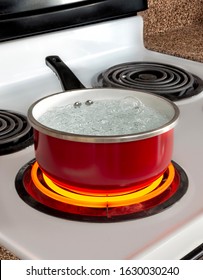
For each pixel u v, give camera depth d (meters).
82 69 0.96
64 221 0.49
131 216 0.50
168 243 0.47
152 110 0.55
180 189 0.54
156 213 0.50
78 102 0.56
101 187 0.49
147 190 0.54
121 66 0.97
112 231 0.48
